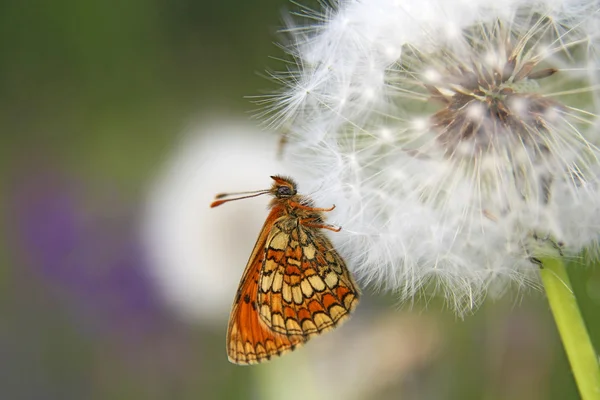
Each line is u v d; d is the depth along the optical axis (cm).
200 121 32
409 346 27
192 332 31
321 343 27
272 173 30
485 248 24
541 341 26
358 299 25
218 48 33
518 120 24
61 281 32
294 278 25
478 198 24
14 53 33
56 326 32
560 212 24
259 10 32
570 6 24
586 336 23
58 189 33
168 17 33
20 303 32
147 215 32
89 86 33
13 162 33
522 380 26
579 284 25
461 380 26
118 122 33
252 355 25
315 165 24
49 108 33
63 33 33
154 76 33
